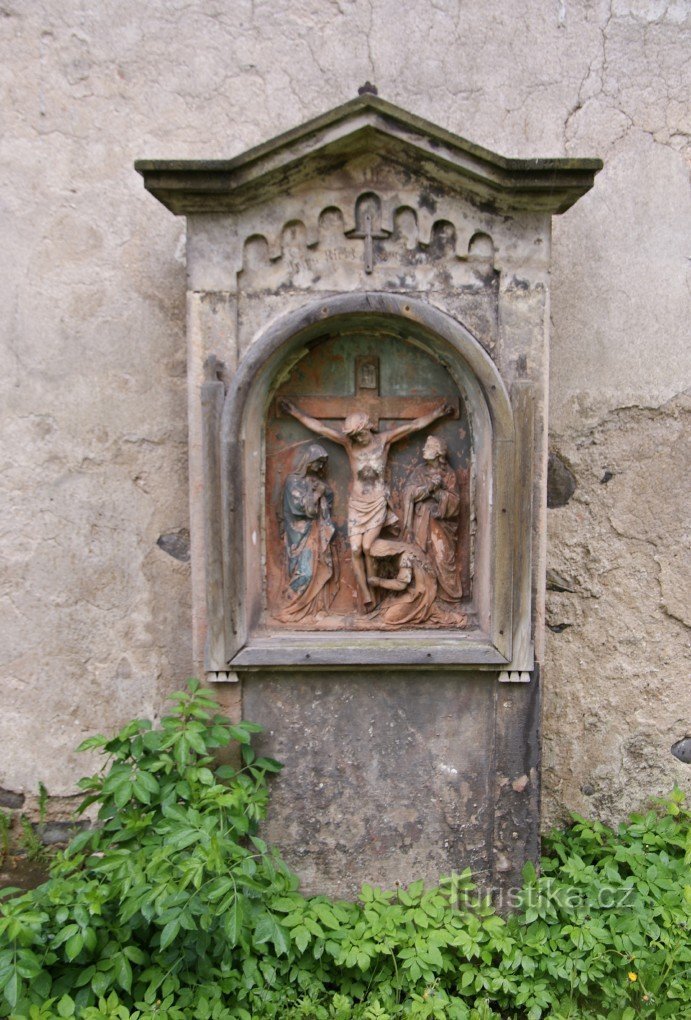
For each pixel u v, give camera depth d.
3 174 2.84
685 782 3.03
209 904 2.18
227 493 2.44
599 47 2.89
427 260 2.45
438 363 2.57
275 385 2.55
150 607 2.97
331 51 2.87
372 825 2.59
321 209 2.41
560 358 2.92
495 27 2.87
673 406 2.95
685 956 2.38
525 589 2.48
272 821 2.58
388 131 2.30
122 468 2.93
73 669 2.98
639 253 2.92
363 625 2.59
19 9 2.81
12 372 2.88
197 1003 2.18
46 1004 2.03
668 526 2.98
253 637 2.54
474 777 2.58
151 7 2.83
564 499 2.97
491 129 2.90
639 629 3.01
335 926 2.35
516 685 2.54
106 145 2.85
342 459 2.63
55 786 3.01
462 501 2.62
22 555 2.94
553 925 2.49
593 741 3.03
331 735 2.56
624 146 2.90
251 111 2.87
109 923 2.22
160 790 2.37
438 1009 2.24
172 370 2.90
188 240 2.41
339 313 2.41
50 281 2.87
